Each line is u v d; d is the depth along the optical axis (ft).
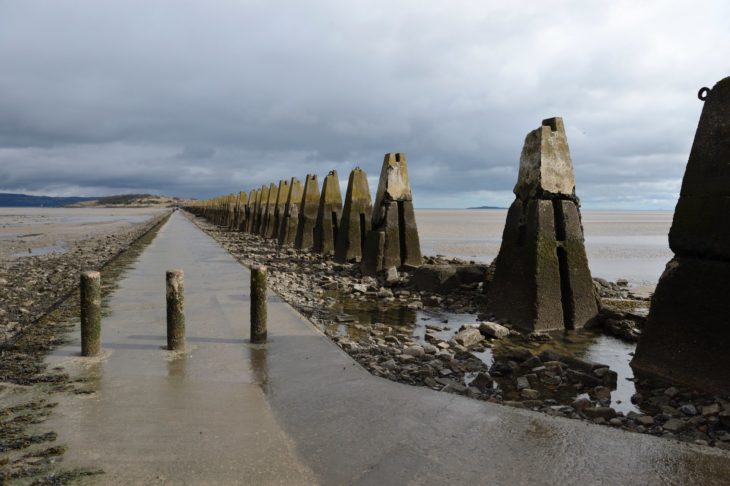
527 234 35.42
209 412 17.88
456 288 47.67
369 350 27.61
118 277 49.47
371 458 14.80
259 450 15.17
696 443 16.81
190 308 35.35
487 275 46.34
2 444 15.21
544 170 34.96
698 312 22.68
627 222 393.91
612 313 35.29
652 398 21.91
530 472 14.05
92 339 23.95
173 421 17.07
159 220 227.61
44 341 26.35
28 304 41.70
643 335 25.22
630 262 92.12
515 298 36.04
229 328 29.76
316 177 95.40
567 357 26.30
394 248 59.21
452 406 18.65
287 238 104.99
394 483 13.48
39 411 17.70
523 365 26.32
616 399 22.16
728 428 18.63
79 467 13.96
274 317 32.53
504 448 15.42
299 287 52.21
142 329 29.14
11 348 25.12
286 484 13.38
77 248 98.78
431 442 15.79
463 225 302.25
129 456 14.64
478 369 25.99
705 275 22.63
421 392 20.08
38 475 13.52
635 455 15.01
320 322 36.83
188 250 80.84
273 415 17.74
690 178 23.95
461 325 36.42
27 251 98.84
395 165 59.16
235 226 179.73
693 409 20.15
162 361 23.50
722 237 22.02
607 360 28.02
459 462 14.57
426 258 67.92
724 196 22.29
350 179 73.20
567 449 15.34
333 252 85.20
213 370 22.38
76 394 19.31
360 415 17.80
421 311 41.60
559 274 35.17
